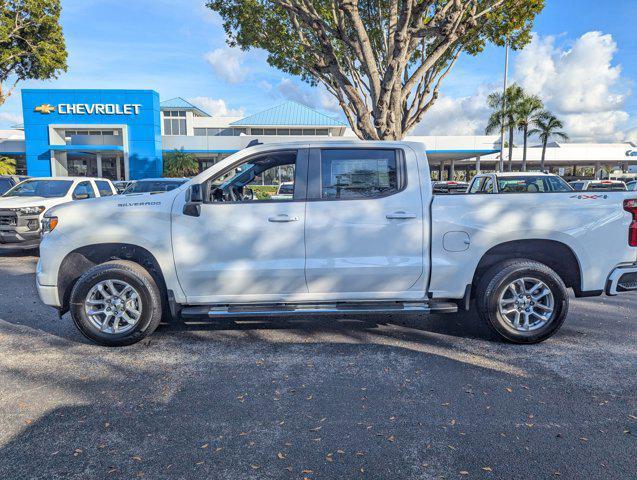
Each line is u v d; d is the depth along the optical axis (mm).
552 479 2562
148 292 4496
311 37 13258
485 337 4875
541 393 3592
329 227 4410
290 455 2807
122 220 4480
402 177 4531
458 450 2842
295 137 37594
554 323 4508
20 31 22844
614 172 58219
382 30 13141
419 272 4477
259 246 4434
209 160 43906
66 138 37031
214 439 2980
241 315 4438
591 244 4438
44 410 3352
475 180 11570
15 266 9180
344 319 5539
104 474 2623
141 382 3824
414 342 4742
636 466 2670
